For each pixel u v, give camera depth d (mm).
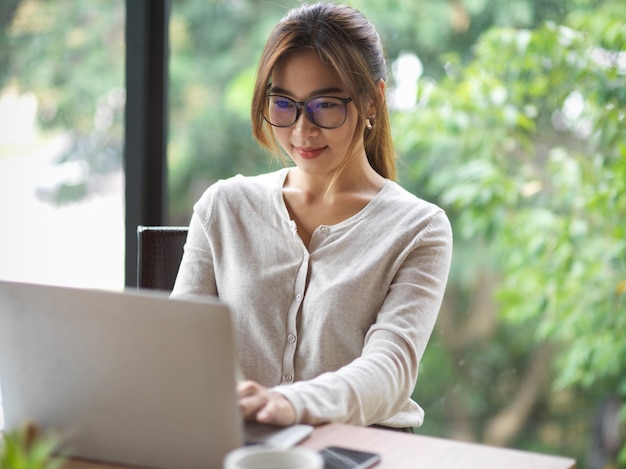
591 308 3328
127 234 2451
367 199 1724
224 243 1765
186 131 4160
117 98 4203
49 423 1173
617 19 3166
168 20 2451
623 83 3104
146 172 2447
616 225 3258
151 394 1096
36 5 4121
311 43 1593
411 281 1623
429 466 1140
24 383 1169
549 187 3416
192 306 1038
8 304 1132
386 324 1556
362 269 1641
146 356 1079
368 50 1660
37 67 4105
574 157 3336
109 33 4195
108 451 1147
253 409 1224
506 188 3420
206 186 4156
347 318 1624
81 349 1112
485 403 3674
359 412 1354
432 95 3479
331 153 1625
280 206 1736
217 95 4137
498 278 3617
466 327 3676
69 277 3863
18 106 4062
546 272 3391
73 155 4125
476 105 3434
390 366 1463
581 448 3490
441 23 3648
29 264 3803
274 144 1747
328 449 1170
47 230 3947
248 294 1688
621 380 3377
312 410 1265
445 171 3541
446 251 1675
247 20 4113
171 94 4160
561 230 3334
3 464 893
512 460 1167
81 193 4102
